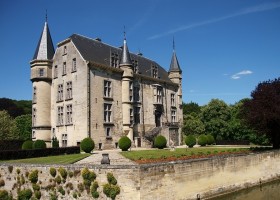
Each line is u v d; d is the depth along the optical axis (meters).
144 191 18.22
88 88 41.34
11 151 30.69
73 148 36.75
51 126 46.75
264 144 58.59
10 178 22.70
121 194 18.05
